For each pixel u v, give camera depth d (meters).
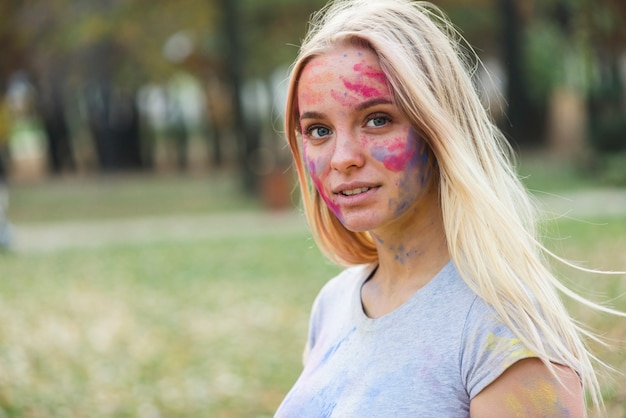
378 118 1.48
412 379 1.40
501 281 1.35
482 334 1.35
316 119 1.51
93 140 35.41
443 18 1.77
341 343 1.59
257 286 10.60
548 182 20.17
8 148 34.41
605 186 18.78
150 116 42.06
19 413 6.10
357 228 1.50
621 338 4.39
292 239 14.43
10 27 27.14
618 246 9.27
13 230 18.67
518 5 24.61
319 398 1.55
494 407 1.32
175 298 10.25
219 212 20.31
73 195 25.61
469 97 1.48
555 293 1.43
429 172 1.51
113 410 6.21
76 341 8.37
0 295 10.84
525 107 29.25
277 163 25.17
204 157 42.25
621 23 23.17
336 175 1.50
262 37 27.50
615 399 3.61
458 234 1.43
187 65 33.06
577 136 30.89
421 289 1.48
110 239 16.41
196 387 6.68
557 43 28.25
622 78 27.34
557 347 1.31
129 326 8.93
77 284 11.43
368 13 1.50
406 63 1.43
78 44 27.03
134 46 28.64
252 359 7.41
